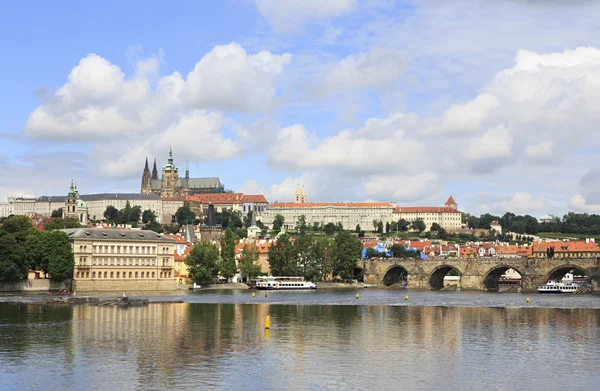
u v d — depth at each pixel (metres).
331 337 171.12
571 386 120.75
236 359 139.62
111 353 144.50
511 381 123.62
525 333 181.88
